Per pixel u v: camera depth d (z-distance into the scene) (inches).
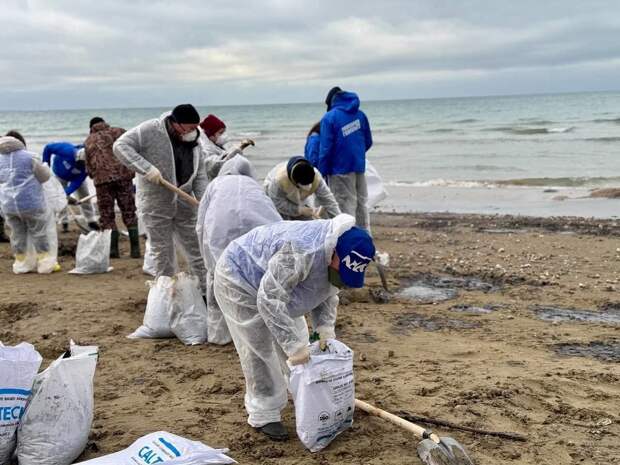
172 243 269.6
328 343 162.2
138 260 400.2
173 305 247.8
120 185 393.7
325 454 157.9
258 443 164.2
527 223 529.3
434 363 221.8
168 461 141.9
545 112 2770.7
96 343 245.8
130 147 251.9
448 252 426.3
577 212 585.0
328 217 251.0
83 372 155.7
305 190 239.3
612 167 866.1
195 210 268.4
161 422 176.1
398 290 333.4
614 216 555.5
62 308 290.2
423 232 508.7
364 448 160.2
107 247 363.6
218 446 162.1
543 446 162.9
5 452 146.8
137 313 286.7
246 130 2262.6
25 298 307.1
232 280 158.6
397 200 707.4
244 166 237.8
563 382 203.2
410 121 2458.2
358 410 181.3
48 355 237.6
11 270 376.2
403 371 213.9
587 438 167.9
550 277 351.6
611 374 210.2
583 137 1338.6
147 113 5890.8
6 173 351.9
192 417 179.2
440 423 171.8
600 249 418.9
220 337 241.3
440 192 746.8
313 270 146.5
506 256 407.8
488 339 252.5
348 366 160.6
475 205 651.5
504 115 2610.7
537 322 275.9
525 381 203.5
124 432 169.9
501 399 189.8
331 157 342.6
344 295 307.1
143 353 234.2
